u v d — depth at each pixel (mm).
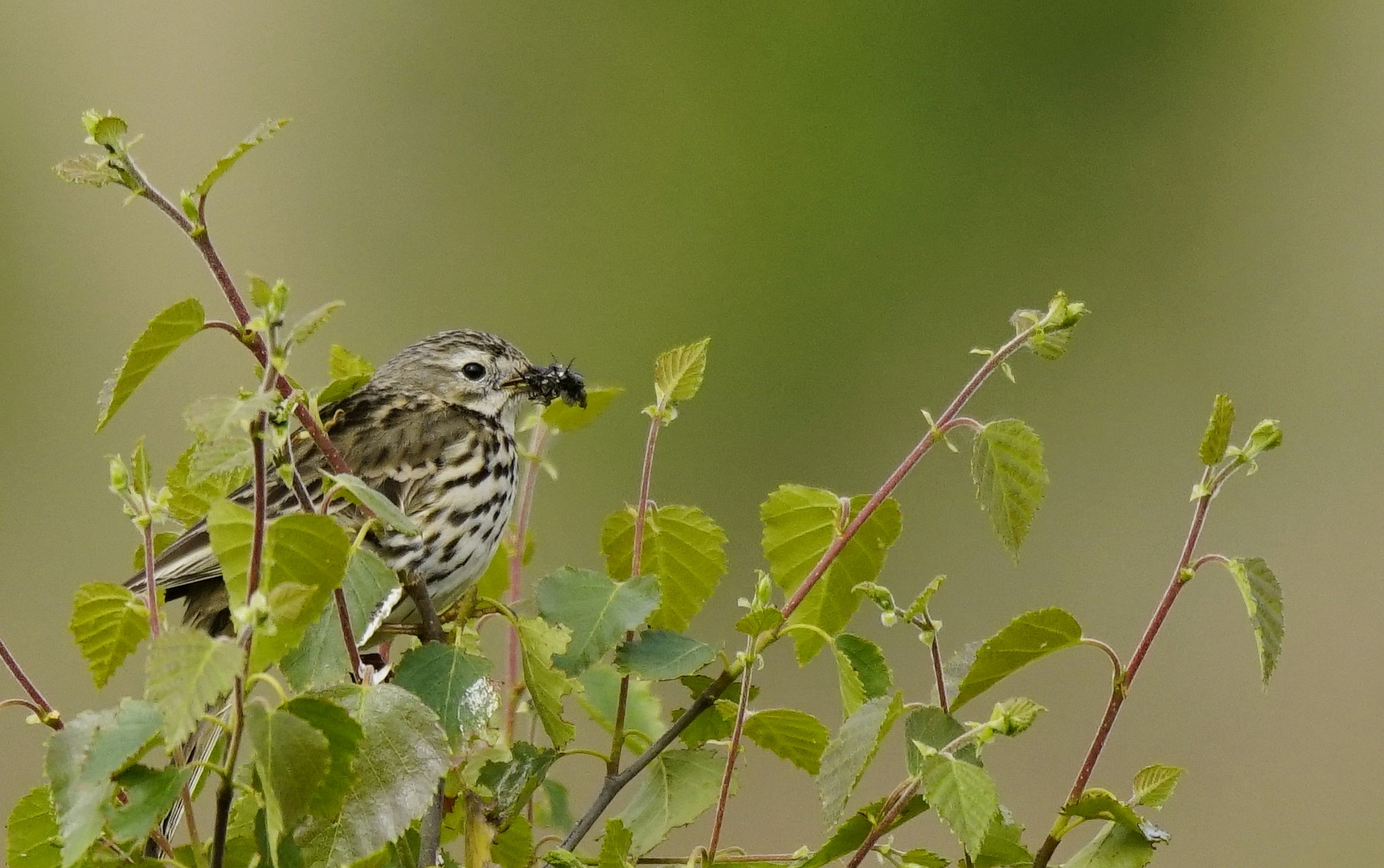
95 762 4453
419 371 9227
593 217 18828
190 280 16500
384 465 8406
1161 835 5555
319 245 17734
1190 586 15086
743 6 19562
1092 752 5516
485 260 18406
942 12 19594
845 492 17188
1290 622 15055
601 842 5805
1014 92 19312
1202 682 14336
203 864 5457
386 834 4840
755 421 17688
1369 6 19359
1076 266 18656
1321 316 17969
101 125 4891
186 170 17234
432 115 18797
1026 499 5648
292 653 5160
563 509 16109
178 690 4324
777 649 12695
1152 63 19562
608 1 19250
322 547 4457
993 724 5137
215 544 4480
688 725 6066
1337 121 19219
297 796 4500
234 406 4332
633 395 16922
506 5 19281
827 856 5578
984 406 17484
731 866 5855
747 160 19016
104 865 5066
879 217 18828
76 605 5723
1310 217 18734
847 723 5289
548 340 18359
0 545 14688
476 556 8508
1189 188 19141
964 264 18766
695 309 18453
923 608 5758
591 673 6910
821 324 18344
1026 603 15320
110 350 16156
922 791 5484
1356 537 15578
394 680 5516
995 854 5703
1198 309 18422
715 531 6406
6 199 16516
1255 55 19500
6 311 16094
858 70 19031
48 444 15523
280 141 17719
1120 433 17094
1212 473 5359
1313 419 17031
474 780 5879
